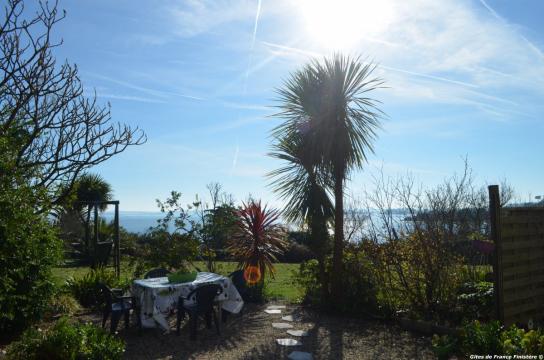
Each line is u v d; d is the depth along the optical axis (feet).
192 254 31.22
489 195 19.89
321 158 25.68
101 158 27.61
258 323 23.59
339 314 25.45
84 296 26.89
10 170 17.62
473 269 24.56
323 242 26.89
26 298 17.95
